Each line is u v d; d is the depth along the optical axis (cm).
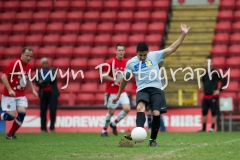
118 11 9862
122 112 5534
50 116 6812
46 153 3309
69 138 5103
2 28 9600
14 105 4772
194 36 9275
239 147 3709
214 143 4212
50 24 9631
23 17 9812
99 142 4409
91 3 9962
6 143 4262
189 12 9838
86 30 9469
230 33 9294
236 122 7344
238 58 8619
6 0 10138
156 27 9356
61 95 8044
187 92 7969
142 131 3638
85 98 7975
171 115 7188
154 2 9881
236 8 9756
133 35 9231
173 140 4700
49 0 10088
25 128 7331
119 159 2881
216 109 6888
